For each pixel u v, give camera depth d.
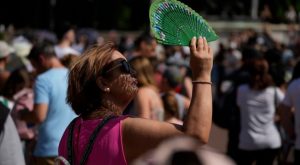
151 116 7.08
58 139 7.58
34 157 7.78
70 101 3.83
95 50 3.81
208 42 3.61
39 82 7.62
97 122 3.64
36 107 7.59
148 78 7.12
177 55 19.33
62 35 12.00
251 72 9.09
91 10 51.03
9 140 4.35
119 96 3.77
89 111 3.76
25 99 7.89
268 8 51.22
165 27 3.55
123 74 3.75
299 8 53.34
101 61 3.75
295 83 8.06
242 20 47.03
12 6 50.53
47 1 50.16
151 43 10.59
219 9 51.78
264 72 9.04
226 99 9.44
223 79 17.84
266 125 9.13
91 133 3.61
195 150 2.19
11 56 12.59
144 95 6.98
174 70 8.65
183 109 8.55
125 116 3.54
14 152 4.36
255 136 9.12
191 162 2.14
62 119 7.60
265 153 9.20
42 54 7.98
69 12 50.84
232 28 44.53
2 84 8.96
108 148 3.46
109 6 50.78
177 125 3.37
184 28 3.58
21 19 50.72
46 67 8.03
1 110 4.36
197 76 3.42
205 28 3.63
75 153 3.66
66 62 8.59
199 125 3.30
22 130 7.89
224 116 9.35
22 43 14.77
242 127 9.27
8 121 4.38
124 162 3.42
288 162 9.70
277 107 9.06
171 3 3.61
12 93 8.09
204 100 3.35
